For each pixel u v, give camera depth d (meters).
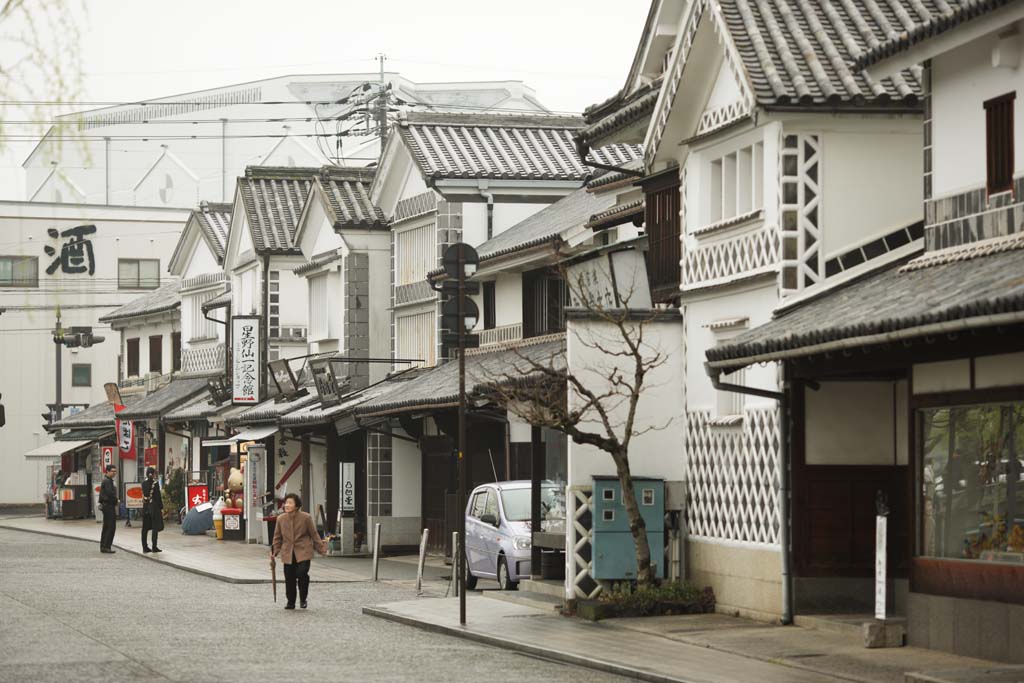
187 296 62.50
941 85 18.83
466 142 41.31
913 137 21.02
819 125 20.78
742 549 21.72
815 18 21.97
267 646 19.36
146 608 25.11
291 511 25.33
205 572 33.62
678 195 24.83
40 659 17.62
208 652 18.53
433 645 19.77
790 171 20.73
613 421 23.67
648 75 27.22
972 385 16.97
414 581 31.58
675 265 24.78
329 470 42.44
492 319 37.94
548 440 26.17
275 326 51.66
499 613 23.31
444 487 39.28
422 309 41.56
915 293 16.95
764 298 21.34
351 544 40.56
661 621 21.47
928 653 17.31
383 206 45.31
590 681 16.12
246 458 47.66
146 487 41.00
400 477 40.78
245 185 54.06
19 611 24.19
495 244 37.62
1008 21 16.75
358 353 45.38
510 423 31.53
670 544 23.50
